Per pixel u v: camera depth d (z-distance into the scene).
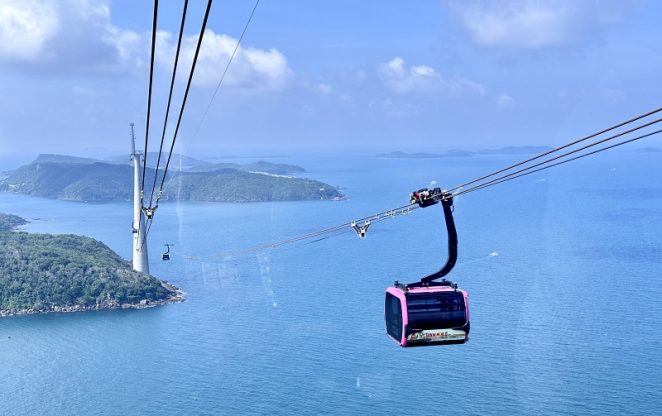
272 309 195.62
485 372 139.62
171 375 152.50
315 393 136.88
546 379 133.62
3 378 156.75
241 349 164.75
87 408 138.25
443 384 136.25
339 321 180.88
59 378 155.62
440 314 27.02
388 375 140.50
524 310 173.00
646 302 179.88
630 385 130.50
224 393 140.88
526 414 121.38
